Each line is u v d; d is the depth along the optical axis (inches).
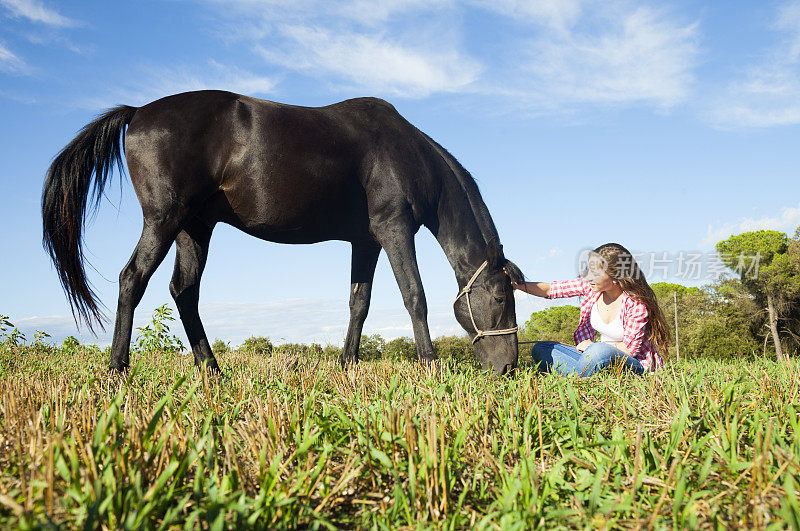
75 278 148.7
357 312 187.6
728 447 63.7
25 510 39.1
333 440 71.3
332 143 160.9
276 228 164.9
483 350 164.2
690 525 43.7
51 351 279.4
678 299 1424.7
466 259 171.0
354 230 175.3
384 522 49.3
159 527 44.3
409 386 107.7
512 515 47.4
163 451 58.3
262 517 47.2
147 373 145.9
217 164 152.8
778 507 47.7
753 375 120.7
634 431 75.8
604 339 155.6
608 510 47.8
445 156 183.9
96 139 152.2
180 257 168.7
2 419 78.6
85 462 52.7
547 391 99.4
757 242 1240.2
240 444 69.2
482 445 66.1
